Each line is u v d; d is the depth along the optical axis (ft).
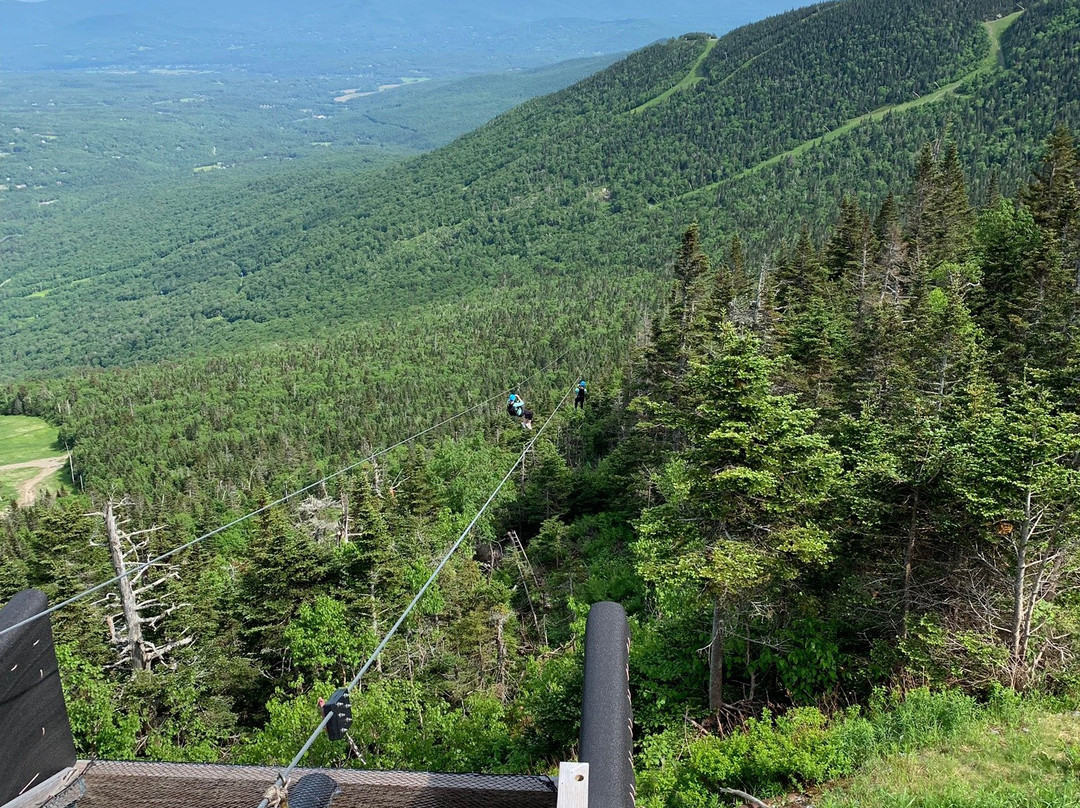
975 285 127.24
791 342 118.73
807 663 54.08
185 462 499.92
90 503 350.64
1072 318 106.63
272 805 7.93
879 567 55.36
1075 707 40.73
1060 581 52.24
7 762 7.37
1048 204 149.79
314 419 545.44
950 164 216.13
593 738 6.45
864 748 39.52
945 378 93.76
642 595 94.32
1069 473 44.11
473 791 7.92
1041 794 31.01
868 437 62.64
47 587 115.85
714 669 55.01
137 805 8.27
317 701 67.77
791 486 51.49
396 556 121.70
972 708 41.68
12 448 613.11
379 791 8.05
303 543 119.14
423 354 653.71
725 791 40.75
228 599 120.88
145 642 90.53
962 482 47.55
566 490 152.56
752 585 50.24
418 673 102.32
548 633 105.19
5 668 7.41
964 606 52.21
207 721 93.97
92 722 71.26
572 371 480.64
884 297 152.46
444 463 232.73
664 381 115.55
